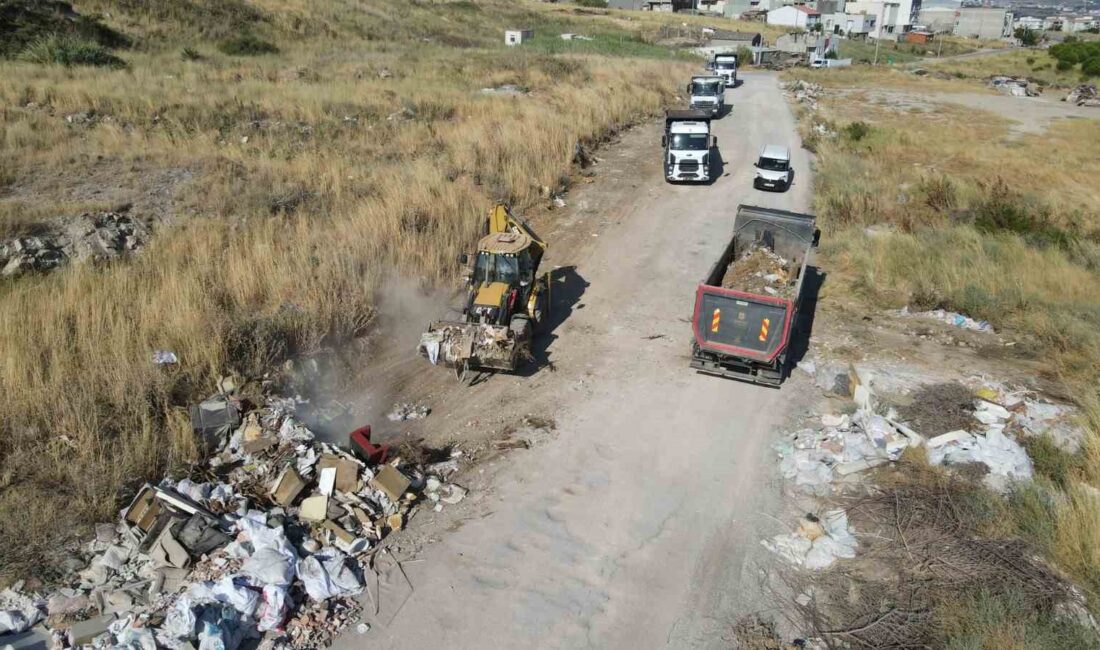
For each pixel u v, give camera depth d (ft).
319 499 33.01
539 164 86.48
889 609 28.32
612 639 27.91
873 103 152.56
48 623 26.55
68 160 70.33
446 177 76.43
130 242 55.67
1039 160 103.76
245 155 78.18
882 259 63.26
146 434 34.40
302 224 60.03
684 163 87.76
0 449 33.27
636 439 40.96
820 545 32.22
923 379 45.57
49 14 119.44
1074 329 49.62
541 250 54.49
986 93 170.19
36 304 43.45
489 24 240.32
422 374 47.21
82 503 31.24
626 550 32.53
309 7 179.63
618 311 57.77
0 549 28.89
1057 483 34.76
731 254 56.44
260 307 47.91
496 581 30.53
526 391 45.85
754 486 36.99
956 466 36.24
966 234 68.74
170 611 26.66
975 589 28.37
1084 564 29.40
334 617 28.32
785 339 44.01
